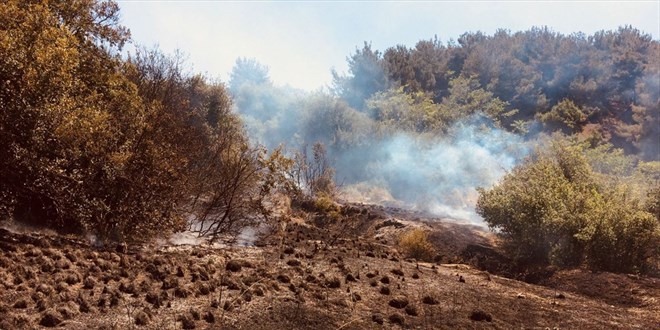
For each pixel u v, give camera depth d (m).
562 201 9.26
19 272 4.40
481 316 4.82
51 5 7.50
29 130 5.78
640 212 8.55
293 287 5.12
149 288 4.51
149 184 7.17
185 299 4.38
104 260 5.35
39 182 6.29
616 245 8.28
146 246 6.98
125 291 4.41
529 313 5.32
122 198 7.04
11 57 5.62
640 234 8.27
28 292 4.03
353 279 5.94
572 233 8.66
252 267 6.04
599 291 7.16
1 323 3.34
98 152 6.51
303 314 4.32
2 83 5.64
